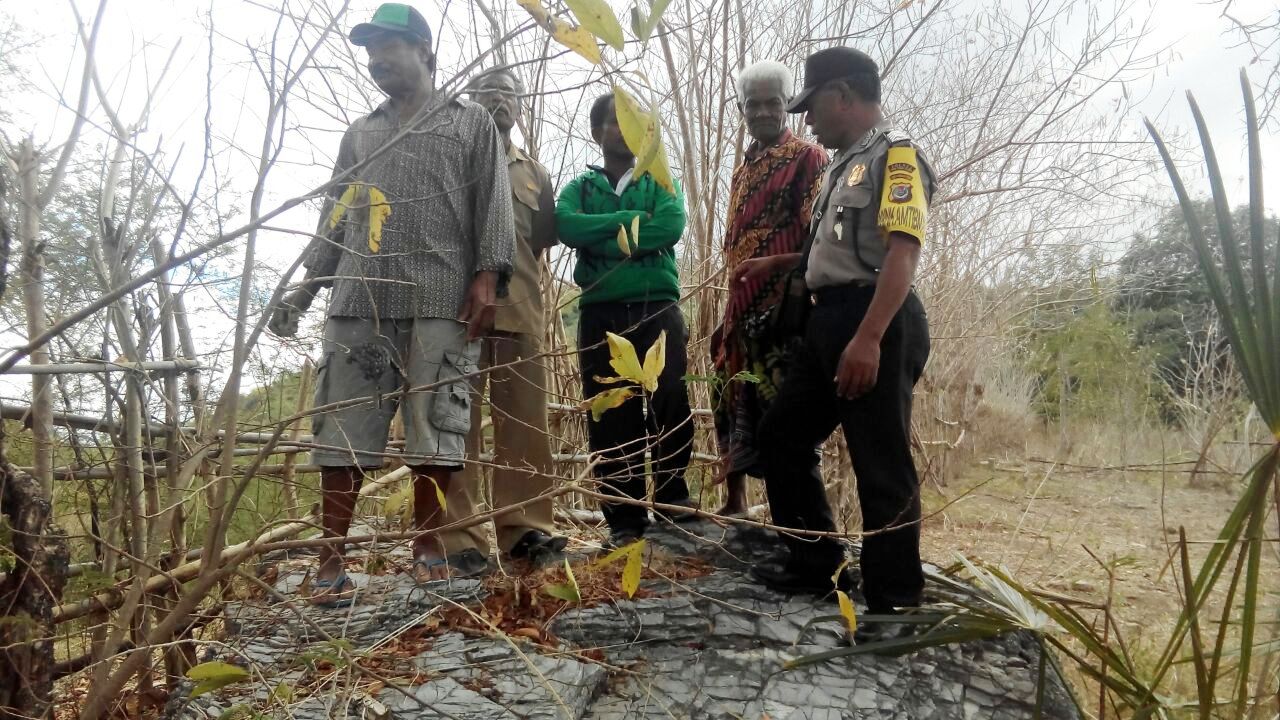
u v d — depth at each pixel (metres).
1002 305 6.19
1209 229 4.29
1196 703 2.05
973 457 7.43
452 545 2.70
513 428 2.89
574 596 1.79
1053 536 4.98
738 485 3.19
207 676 1.50
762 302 2.80
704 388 4.07
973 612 2.10
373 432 2.48
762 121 2.86
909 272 2.10
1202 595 1.93
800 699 1.98
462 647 2.12
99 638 2.21
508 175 2.67
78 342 2.33
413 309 2.45
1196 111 1.81
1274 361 1.73
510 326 2.86
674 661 2.13
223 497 1.75
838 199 2.29
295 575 2.64
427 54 2.56
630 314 2.89
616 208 2.99
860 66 2.35
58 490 2.43
